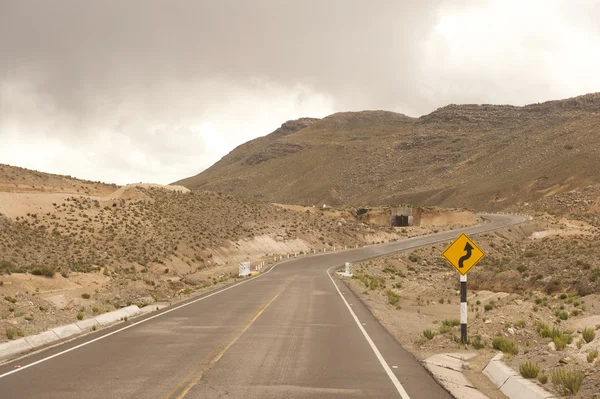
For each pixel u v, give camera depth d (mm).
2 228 51656
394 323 19844
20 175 90438
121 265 50438
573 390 8555
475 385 10398
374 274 55562
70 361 11773
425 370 11242
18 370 10836
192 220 78375
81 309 22156
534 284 38719
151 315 20812
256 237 83125
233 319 19562
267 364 11555
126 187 86688
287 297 29234
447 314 26453
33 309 19578
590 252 43375
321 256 76750
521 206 160125
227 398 8719
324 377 10383
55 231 56531
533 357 11602
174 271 54594
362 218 125812
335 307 24562
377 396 9016
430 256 74688
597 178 167250
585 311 23828
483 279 43656
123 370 10852
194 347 13633
